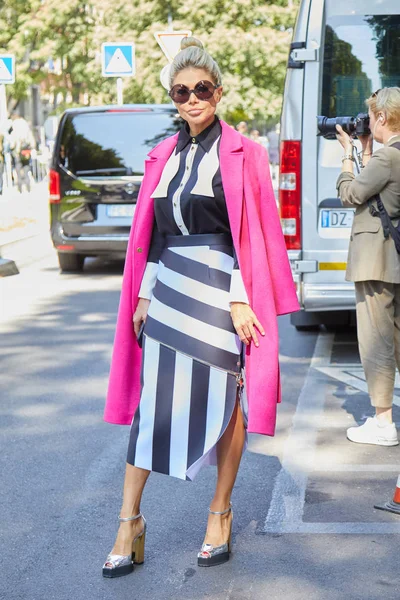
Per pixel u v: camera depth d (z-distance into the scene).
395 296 6.30
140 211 4.62
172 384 4.47
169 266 4.52
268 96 32.59
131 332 4.75
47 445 6.57
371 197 6.11
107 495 5.63
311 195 8.55
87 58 39.06
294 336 10.10
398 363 6.41
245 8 32.09
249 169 4.45
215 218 4.44
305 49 8.52
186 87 4.39
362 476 5.84
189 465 4.43
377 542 4.88
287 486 5.69
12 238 19.45
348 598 4.28
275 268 4.53
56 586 4.46
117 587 4.44
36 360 9.03
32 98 56.16
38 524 5.21
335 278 8.57
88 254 14.83
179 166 4.48
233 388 4.48
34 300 12.34
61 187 14.38
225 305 4.46
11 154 33.34
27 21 38.91
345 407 7.34
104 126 14.38
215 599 4.29
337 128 6.15
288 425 6.91
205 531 5.05
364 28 8.50
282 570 4.57
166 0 33.31
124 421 4.77
